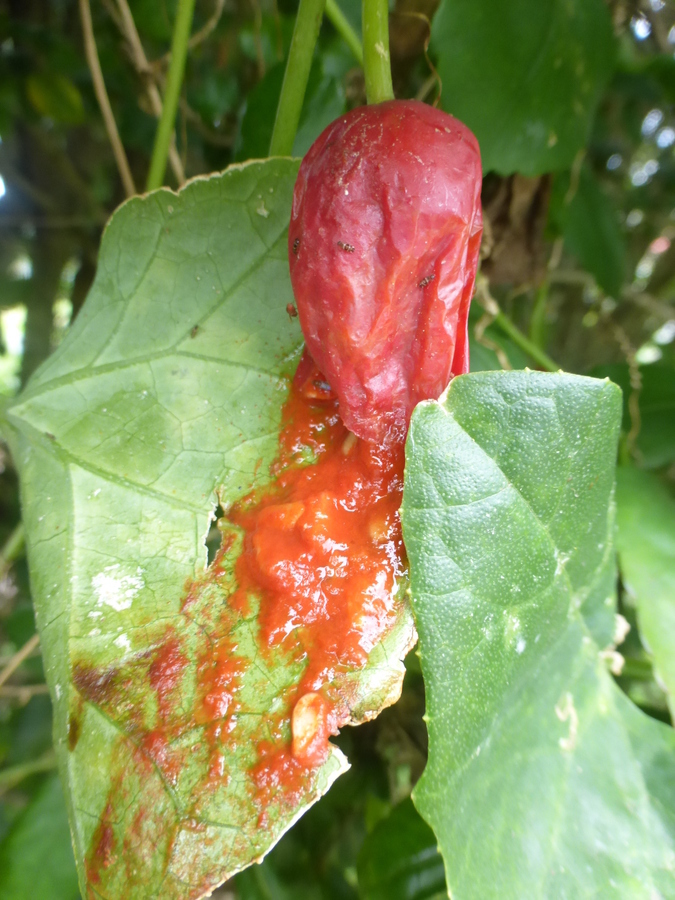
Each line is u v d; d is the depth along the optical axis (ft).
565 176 0.54
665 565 0.38
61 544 0.33
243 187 0.35
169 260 0.36
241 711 0.29
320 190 0.27
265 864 0.50
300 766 0.28
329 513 0.31
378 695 0.29
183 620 0.31
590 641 0.35
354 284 0.27
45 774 0.70
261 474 0.34
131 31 0.53
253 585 0.32
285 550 0.31
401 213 0.26
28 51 0.82
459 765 0.27
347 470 0.32
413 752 0.53
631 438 0.53
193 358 0.35
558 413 0.27
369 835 0.45
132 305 0.36
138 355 0.36
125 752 0.29
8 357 1.44
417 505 0.26
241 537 0.33
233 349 0.35
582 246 0.63
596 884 0.29
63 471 0.35
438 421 0.26
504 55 0.40
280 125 0.40
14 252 1.17
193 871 0.27
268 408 0.35
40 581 0.34
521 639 0.29
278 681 0.29
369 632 0.30
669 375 0.57
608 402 0.28
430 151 0.26
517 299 0.66
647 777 0.33
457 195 0.26
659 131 0.90
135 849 0.28
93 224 0.93
